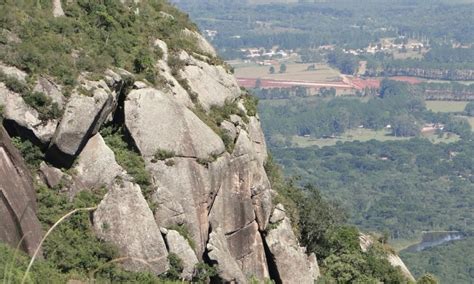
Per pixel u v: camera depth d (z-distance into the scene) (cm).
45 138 6116
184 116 6850
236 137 7325
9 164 5856
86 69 6525
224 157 7012
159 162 6606
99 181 6328
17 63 6175
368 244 9669
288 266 7338
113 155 6412
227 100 7700
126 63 7031
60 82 6253
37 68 6225
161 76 7156
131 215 6191
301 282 7394
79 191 6250
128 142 6656
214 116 7375
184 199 6606
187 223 6575
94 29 7156
